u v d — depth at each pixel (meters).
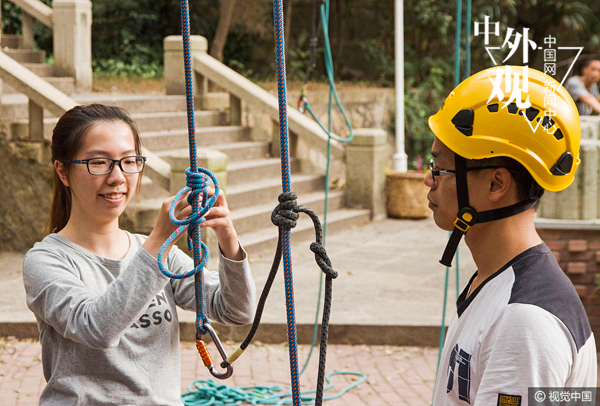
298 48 17.08
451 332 1.60
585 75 8.27
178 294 2.16
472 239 1.57
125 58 16.27
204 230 7.19
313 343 5.15
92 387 1.92
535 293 1.42
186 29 1.82
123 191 2.01
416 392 4.59
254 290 2.08
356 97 12.98
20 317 5.50
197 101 10.73
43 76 10.33
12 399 4.35
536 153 1.50
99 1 16.31
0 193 8.02
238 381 4.75
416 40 16.34
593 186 5.23
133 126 2.08
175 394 2.05
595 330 5.29
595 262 5.28
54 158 2.03
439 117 1.61
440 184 1.59
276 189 9.32
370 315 5.67
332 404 4.42
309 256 7.76
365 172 9.75
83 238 2.05
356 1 17.39
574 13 16.23
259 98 10.09
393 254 7.92
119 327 1.75
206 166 7.25
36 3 10.67
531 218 1.55
